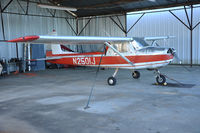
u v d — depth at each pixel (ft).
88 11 48.75
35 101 17.19
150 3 40.81
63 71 39.75
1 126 11.72
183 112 13.28
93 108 14.73
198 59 40.96
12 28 40.52
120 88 21.83
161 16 43.83
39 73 37.22
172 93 18.72
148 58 21.40
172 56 20.99
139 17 46.29
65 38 17.13
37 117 13.10
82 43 20.88
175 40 42.96
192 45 41.32
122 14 47.16
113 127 11.16
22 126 11.64
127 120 12.15
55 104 16.07
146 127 11.02
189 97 17.11
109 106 15.14
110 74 33.53
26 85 25.27
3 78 31.68
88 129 10.98
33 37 14.98
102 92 20.07
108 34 49.96
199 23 39.96
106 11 47.70
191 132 10.24
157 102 15.87
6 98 18.51
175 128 10.77
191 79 25.80
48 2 46.34
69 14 52.34
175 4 39.42
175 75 29.43
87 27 52.85
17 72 37.88
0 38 38.32
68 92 20.56
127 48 22.71
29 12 43.70
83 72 37.47
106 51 24.56
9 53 39.78
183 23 41.04
